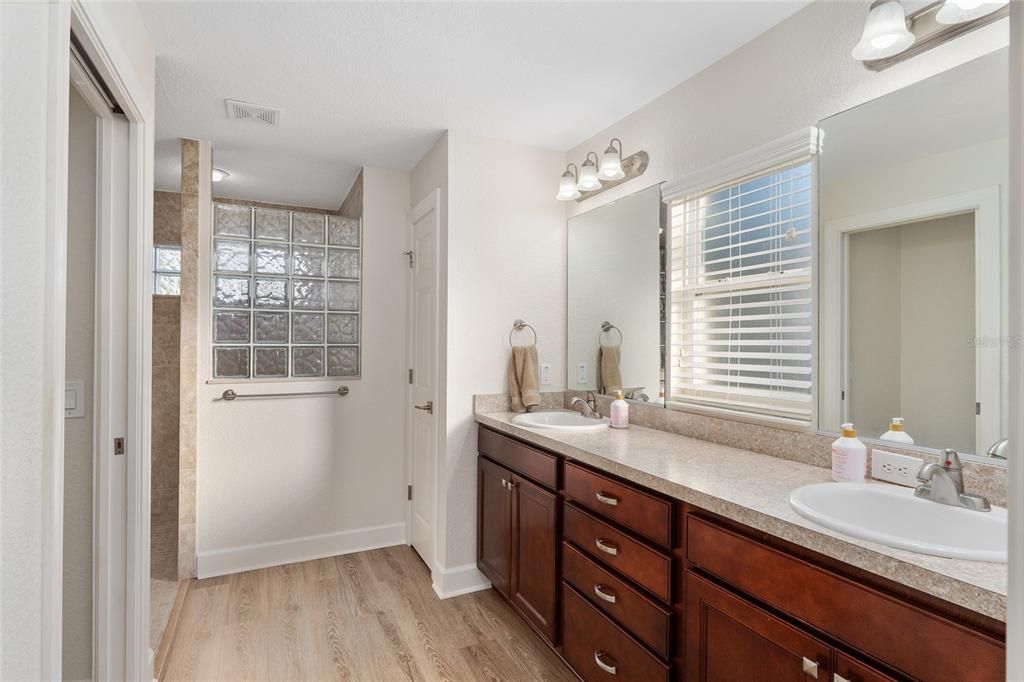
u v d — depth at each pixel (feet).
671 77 6.84
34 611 2.60
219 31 5.75
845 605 3.25
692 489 4.37
